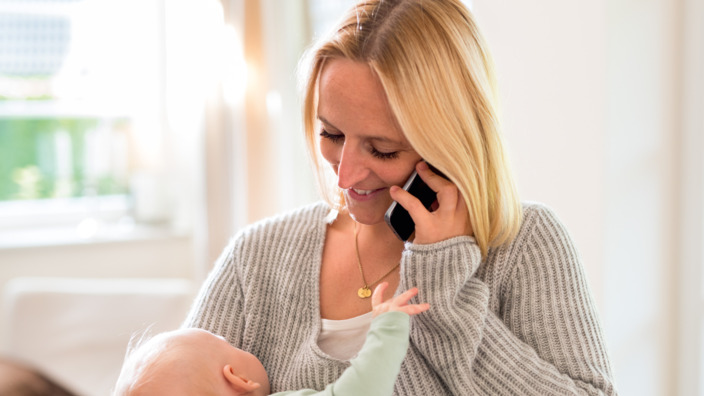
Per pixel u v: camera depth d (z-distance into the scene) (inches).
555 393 44.6
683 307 87.3
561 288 47.6
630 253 83.9
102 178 157.1
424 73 43.9
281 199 134.6
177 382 46.6
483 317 46.1
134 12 156.7
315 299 51.1
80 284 102.6
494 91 48.2
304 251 53.0
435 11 45.4
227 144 136.3
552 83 85.3
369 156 46.7
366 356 43.4
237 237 56.0
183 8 151.1
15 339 98.8
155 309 98.1
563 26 83.4
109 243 145.3
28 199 153.0
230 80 134.6
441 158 45.2
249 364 49.6
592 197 82.1
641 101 82.7
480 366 46.3
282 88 133.0
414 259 47.1
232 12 132.6
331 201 53.6
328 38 46.6
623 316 84.1
